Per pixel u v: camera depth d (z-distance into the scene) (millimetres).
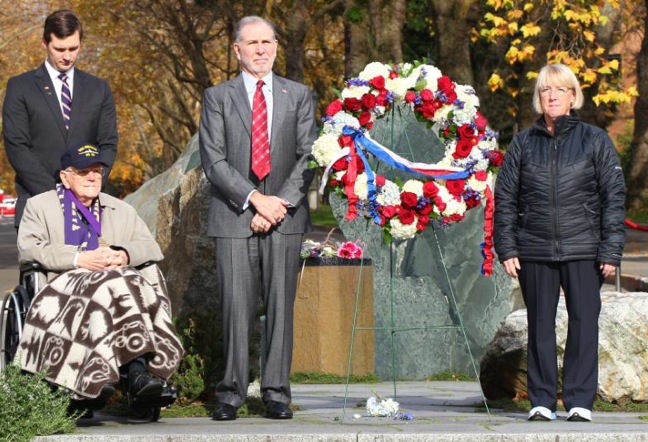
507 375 10031
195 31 46625
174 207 12539
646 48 46781
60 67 9516
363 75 9016
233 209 8773
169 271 11633
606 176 8562
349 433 7668
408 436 7590
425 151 10828
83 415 8766
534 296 8742
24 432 7621
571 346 8648
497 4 28359
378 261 12828
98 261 8578
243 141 8828
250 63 8852
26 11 51094
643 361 9719
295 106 8922
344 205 12812
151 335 8062
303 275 12562
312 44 51000
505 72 42094
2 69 52469
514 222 8789
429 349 12828
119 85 54312
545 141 8719
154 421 8688
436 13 29016
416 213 8984
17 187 9500
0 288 24406
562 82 8641
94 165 8820
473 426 8195
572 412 8539
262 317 10367
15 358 8234
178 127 72562
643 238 39219
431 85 9023
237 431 7910
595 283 8641
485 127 9125
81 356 8031
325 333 12492
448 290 12672
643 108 47844
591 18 28297
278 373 8820
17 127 9438
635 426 8133
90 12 48500
